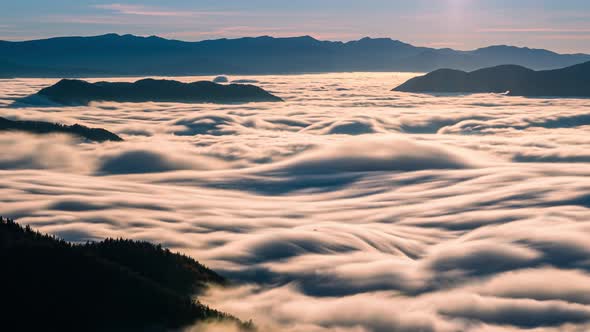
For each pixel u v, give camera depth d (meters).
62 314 75.44
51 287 80.25
